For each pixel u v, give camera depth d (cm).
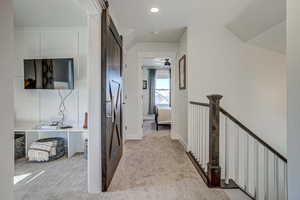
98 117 232
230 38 395
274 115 397
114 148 292
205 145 319
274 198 326
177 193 229
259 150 365
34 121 409
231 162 369
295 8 119
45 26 399
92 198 219
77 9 327
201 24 381
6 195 82
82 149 403
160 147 436
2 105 80
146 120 903
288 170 127
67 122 408
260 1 279
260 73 397
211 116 245
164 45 521
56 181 265
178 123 511
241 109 397
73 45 406
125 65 509
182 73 449
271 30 328
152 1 285
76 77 407
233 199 218
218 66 397
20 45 406
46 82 390
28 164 335
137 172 292
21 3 307
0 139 79
